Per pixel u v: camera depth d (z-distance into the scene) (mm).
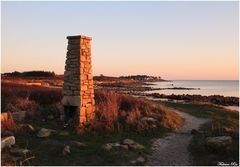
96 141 15031
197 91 99688
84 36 18000
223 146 13672
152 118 19297
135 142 14672
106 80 146125
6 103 20641
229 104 51906
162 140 16000
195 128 19594
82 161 12234
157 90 100062
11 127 15734
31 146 13742
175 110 29297
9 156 12133
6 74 80688
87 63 18266
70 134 15906
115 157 12609
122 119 18531
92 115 18391
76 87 17734
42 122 18031
